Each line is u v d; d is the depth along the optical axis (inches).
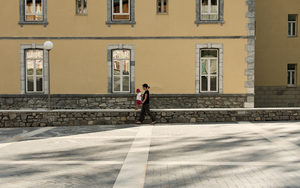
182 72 612.1
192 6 608.7
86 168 229.6
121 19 616.7
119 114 460.8
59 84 613.0
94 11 609.6
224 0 608.1
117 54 619.8
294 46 733.3
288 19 744.3
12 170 224.7
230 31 609.0
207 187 185.3
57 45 610.2
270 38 733.9
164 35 610.2
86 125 457.1
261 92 739.4
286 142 315.3
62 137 360.5
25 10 615.5
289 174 209.3
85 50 611.5
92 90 613.0
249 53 608.4
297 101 735.7
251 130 391.9
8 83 610.2
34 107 607.8
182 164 237.5
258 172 214.5
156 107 611.2
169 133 378.9
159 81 612.7
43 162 247.4
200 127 422.3
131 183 193.6
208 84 620.1
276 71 736.3
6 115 451.5
